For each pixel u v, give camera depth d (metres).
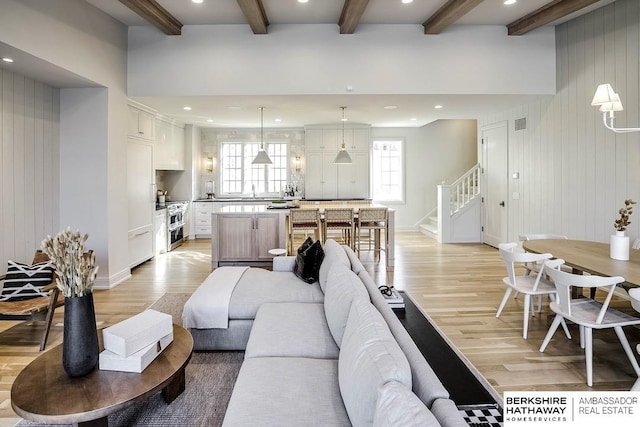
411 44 5.26
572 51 5.05
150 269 5.73
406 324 2.72
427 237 8.57
